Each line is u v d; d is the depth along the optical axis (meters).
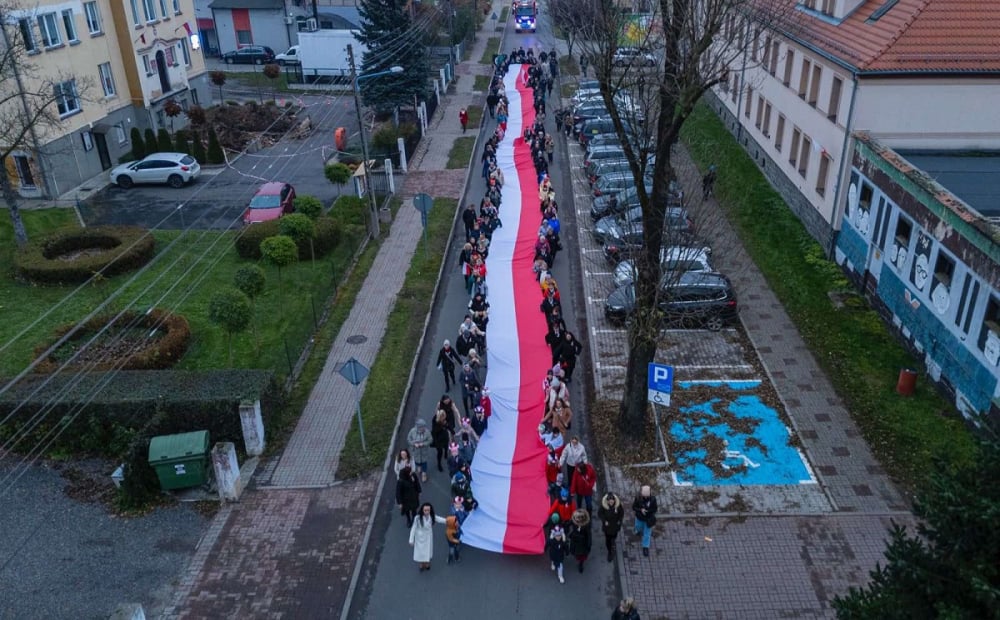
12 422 19.50
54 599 15.35
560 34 74.19
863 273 25.61
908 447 18.70
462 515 16.33
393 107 47.41
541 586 15.56
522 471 18.50
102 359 22.81
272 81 58.72
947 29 24.80
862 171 25.44
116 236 30.80
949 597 9.47
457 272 29.55
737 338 23.78
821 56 28.19
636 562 15.91
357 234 32.16
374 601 15.31
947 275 20.41
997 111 24.97
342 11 66.56
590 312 26.02
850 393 20.88
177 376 20.53
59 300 27.19
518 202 35.19
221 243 31.86
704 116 46.38
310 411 21.25
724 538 16.42
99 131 39.94
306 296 27.52
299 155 43.47
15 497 18.09
